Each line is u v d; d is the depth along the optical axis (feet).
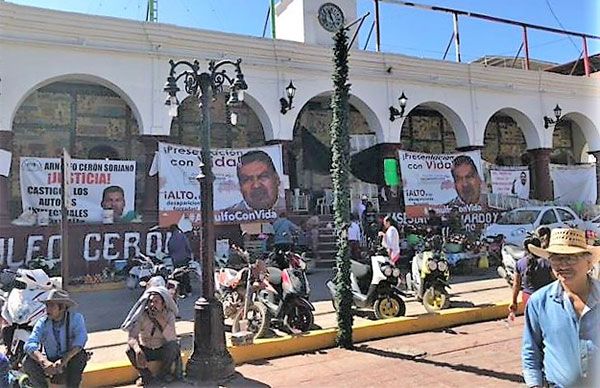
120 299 39.06
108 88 53.57
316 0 66.90
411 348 26.21
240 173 52.54
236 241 51.67
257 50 55.16
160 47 51.01
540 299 10.91
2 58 45.14
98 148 56.80
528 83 71.41
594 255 10.43
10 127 45.37
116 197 48.91
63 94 55.72
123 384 22.08
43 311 20.22
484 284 42.37
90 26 47.96
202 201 22.82
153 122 50.47
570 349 10.25
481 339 27.66
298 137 66.95
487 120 68.33
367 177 61.77
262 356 25.11
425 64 63.98
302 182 66.80
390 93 62.18
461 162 63.82
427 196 61.16
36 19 46.03
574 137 85.51
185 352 24.35
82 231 46.62
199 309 22.00
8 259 44.09
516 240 53.67
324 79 58.65
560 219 55.42
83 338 18.34
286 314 27.43
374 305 30.53
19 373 18.35
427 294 31.83
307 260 50.49
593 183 74.28
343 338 26.78
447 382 20.90
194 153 50.70
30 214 45.88
